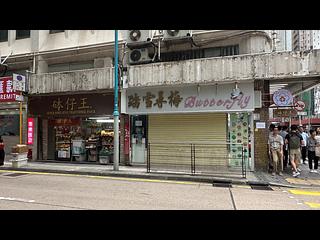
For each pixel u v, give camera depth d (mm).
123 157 13734
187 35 12430
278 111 13258
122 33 14250
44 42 16078
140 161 13641
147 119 13641
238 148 11836
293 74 10688
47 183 9133
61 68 16125
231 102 11891
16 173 11609
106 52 14719
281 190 8477
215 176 10289
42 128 15711
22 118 15961
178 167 12562
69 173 11578
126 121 13820
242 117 12141
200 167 12117
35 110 15312
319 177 10414
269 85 12562
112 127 14500
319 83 12023
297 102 12977
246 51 12445
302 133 14695
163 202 6578
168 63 12367
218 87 12102
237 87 11797
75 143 15109
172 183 9398
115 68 11797
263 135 11781
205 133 12578
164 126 13305
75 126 15250
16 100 14281
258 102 11664
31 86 14867
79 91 14047
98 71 13539
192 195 7438
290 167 12609
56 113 14820
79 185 8781
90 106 14133
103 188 8289
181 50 13703
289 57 10766
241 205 6406
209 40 12883
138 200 6742
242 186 9031
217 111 12086
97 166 13188
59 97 14812
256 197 7328
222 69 11578
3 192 7562
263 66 11062
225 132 12305
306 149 14641
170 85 12562
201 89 12344
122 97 13461
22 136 15883
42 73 15148
